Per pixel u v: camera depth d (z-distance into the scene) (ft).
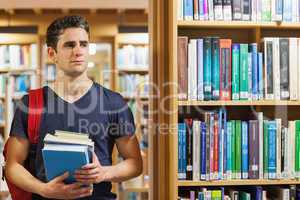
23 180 6.11
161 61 7.43
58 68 6.52
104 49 23.73
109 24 20.86
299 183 7.24
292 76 7.30
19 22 20.40
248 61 7.21
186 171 6.99
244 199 7.17
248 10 7.16
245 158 7.16
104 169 6.07
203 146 7.04
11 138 6.37
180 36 7.42
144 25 20.81
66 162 5.51
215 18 7.08
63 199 6.12
